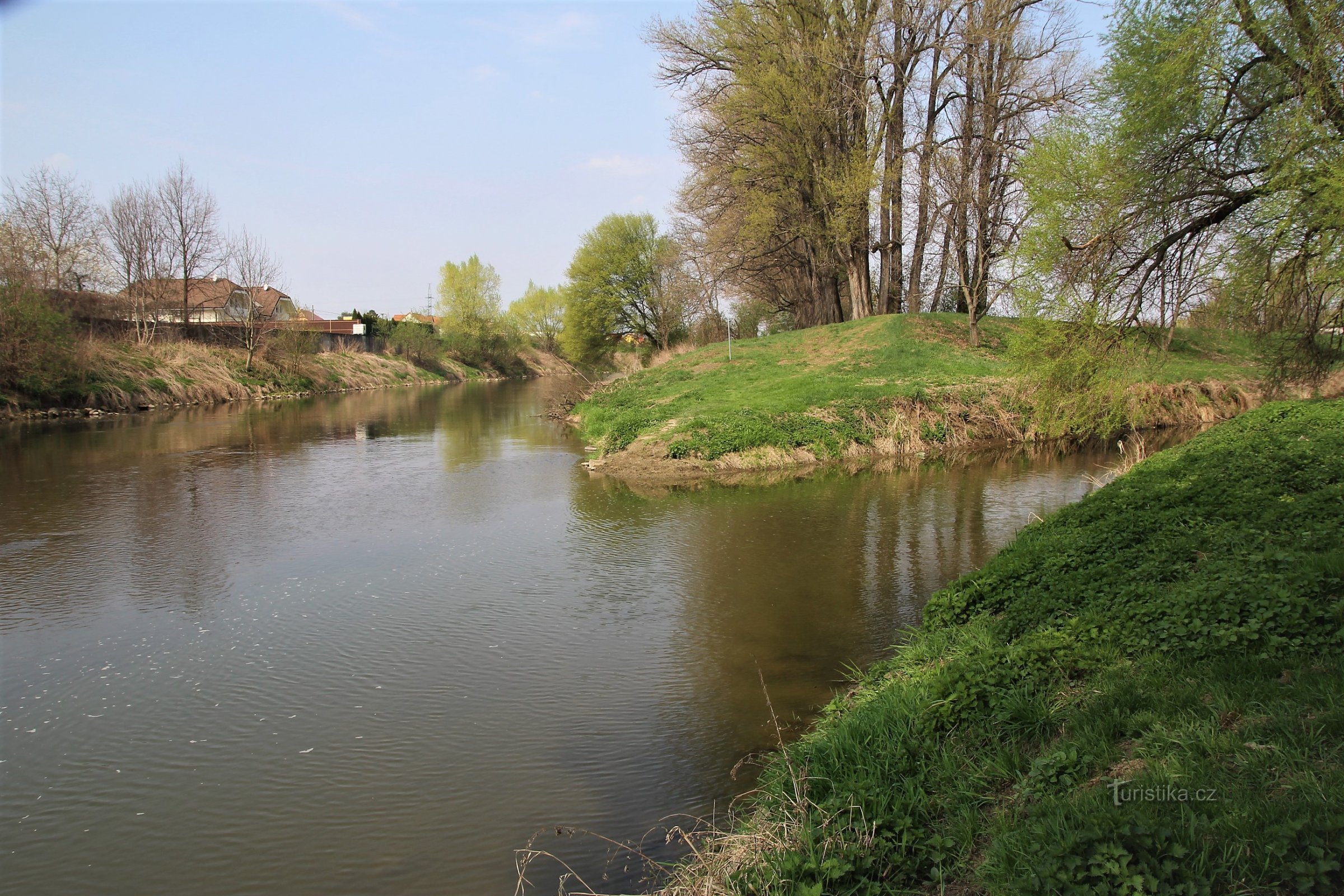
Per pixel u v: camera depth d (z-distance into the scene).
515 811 5.98
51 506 16.44
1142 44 9.65
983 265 30.53
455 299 85.38
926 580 11.23
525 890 5.03
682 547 13.35
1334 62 8.66
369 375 60.16
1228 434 15.97
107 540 13.90
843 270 37.47
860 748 5.71
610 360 66.75
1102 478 18.50
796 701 7.67
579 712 7.56
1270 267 9.50
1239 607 5.98
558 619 10.03
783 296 46.75
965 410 24.84
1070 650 6.13
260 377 46.50
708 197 35.62
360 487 18.83
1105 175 10.05
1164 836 3.58
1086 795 4.26
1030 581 8.48
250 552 13.17
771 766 6.10
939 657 7.38
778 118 31.44
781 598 10.64
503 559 12.77
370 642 9.35
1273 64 9.05
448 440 27.53
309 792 6.30
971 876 4.20
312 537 14.16
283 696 8.00
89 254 39.97
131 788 6.42
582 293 57.69
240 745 7.06
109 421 31.41
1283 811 3.66
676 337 57.91
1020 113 27.72
